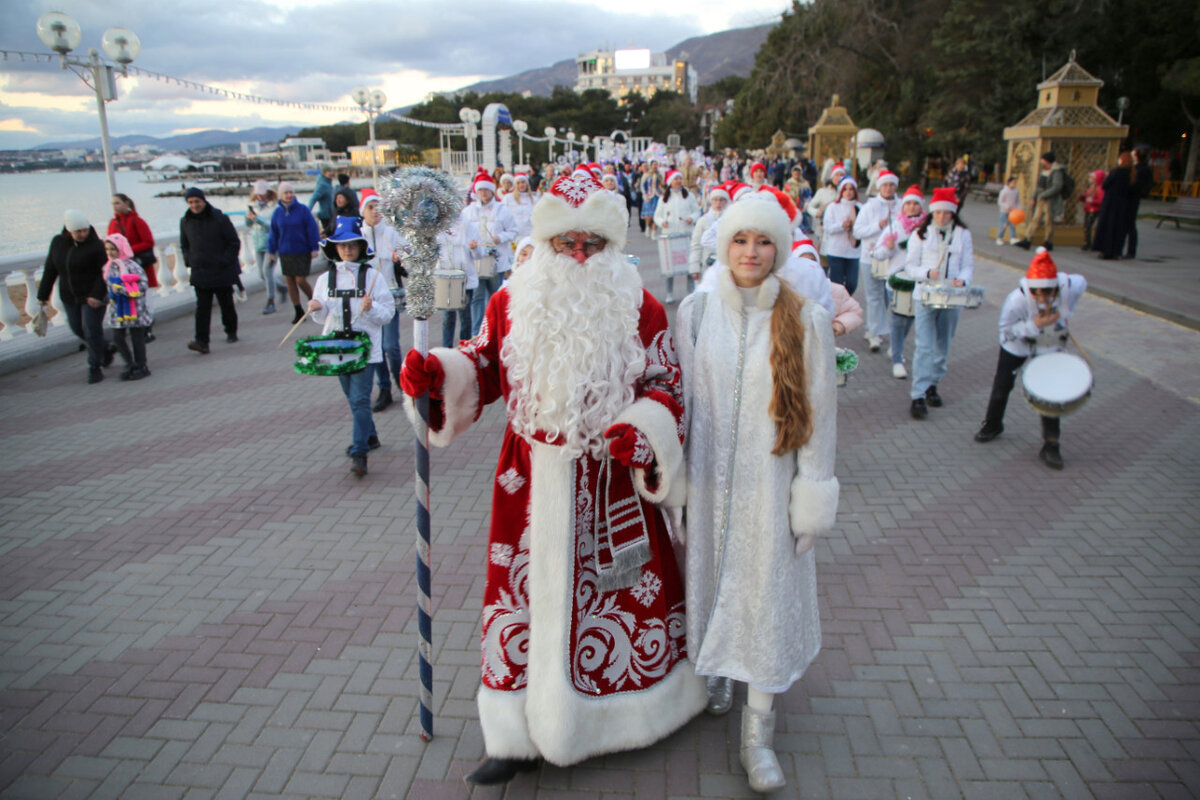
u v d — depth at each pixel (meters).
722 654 2.61
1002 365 5.61
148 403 7.04
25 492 5.09
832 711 3.01
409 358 2.53
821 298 4.66
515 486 2.59
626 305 2.47
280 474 5.36
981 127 30.14
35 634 3.54
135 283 7.56
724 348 2.54
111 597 3.84
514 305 2.50
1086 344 8.50
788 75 41.12
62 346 8.77
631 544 2.56
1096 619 3.57
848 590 3.84
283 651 3.40
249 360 8.54
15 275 11.90
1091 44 27.12
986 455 5.55
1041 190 14.74
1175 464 5.32
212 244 8.73
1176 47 25.50
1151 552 4.16
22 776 2.71
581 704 2.55
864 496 4.91
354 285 5.14
